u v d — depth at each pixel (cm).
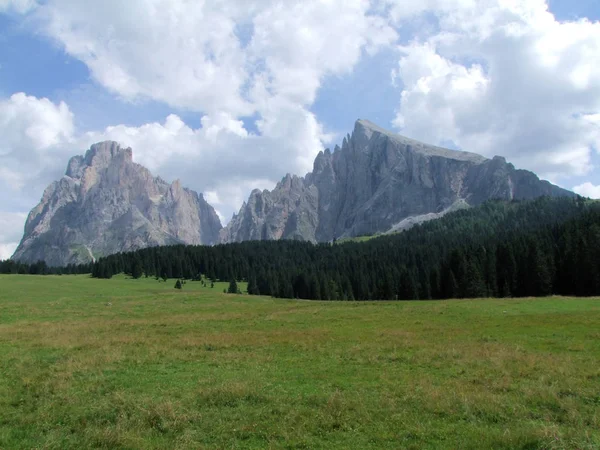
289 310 5853
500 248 11519
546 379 1861
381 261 17212
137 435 1270
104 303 6944
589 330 3200
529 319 3978
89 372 2105
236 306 6669
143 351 2675
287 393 1716
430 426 1316
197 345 2900
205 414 1451
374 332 3472
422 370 2116
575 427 1288
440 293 11544
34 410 1541
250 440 1253
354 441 1226
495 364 2172
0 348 2803
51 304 6556
